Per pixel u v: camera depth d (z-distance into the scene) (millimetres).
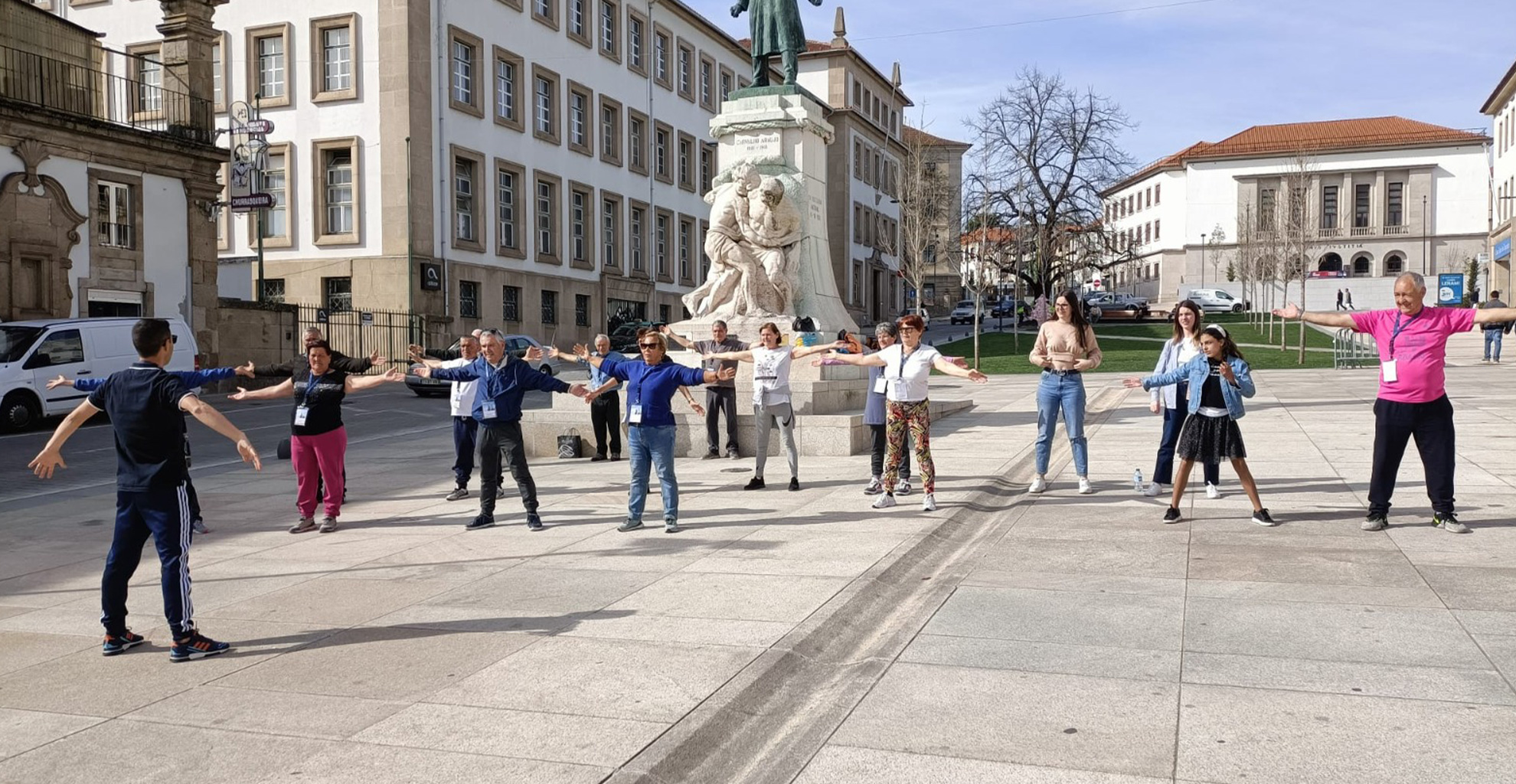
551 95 45938
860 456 13836
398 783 3908
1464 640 5262
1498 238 62031
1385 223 84625
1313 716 4363
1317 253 85438
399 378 9625
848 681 5043
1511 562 6828
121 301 28562
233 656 5637
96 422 22719
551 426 15469
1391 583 6414
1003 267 59969
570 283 47125
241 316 32031
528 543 8641
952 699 4703
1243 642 5352
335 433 9633
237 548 8898
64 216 26734
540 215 45375
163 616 6629
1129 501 9617
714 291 16672
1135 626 5695
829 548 7891
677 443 14602
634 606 6379
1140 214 98750
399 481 13180
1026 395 22906
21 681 5309
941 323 76250
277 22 38719
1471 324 7684
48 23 27891
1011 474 11547
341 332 36562
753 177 16578
